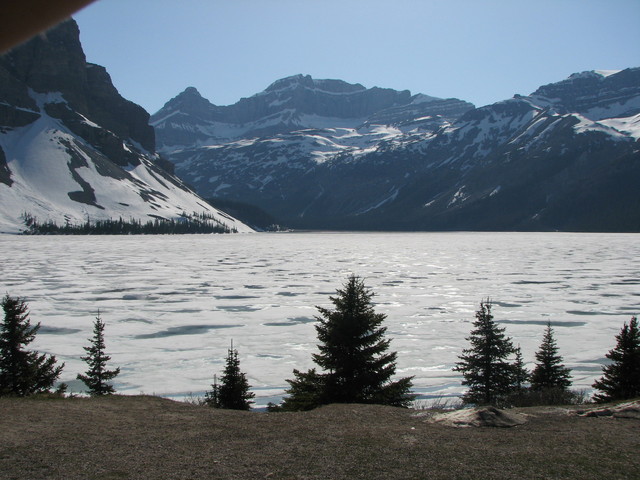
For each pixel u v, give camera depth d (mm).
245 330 43406
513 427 11094
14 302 23359
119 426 11266
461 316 49469
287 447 9719
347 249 164125
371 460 8906
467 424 11188
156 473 8289
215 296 62094
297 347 37625
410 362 33281
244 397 22297
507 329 44062
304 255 135500
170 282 75688
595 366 32438
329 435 10531
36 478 7953
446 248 170000
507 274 88438
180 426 11352
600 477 8109
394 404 19719
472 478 8055
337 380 19891
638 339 21984
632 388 21281
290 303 56969
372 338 20016
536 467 8516
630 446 9656
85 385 28250
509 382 25516
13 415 11906
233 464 8742
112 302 57281
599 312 52250
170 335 41531
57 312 50812
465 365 26094
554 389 23109
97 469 8422
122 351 36312
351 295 20328
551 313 51531
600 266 103625
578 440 10047
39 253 134500
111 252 141625
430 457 9047
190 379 29875
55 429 10805
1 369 22484
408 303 57000
